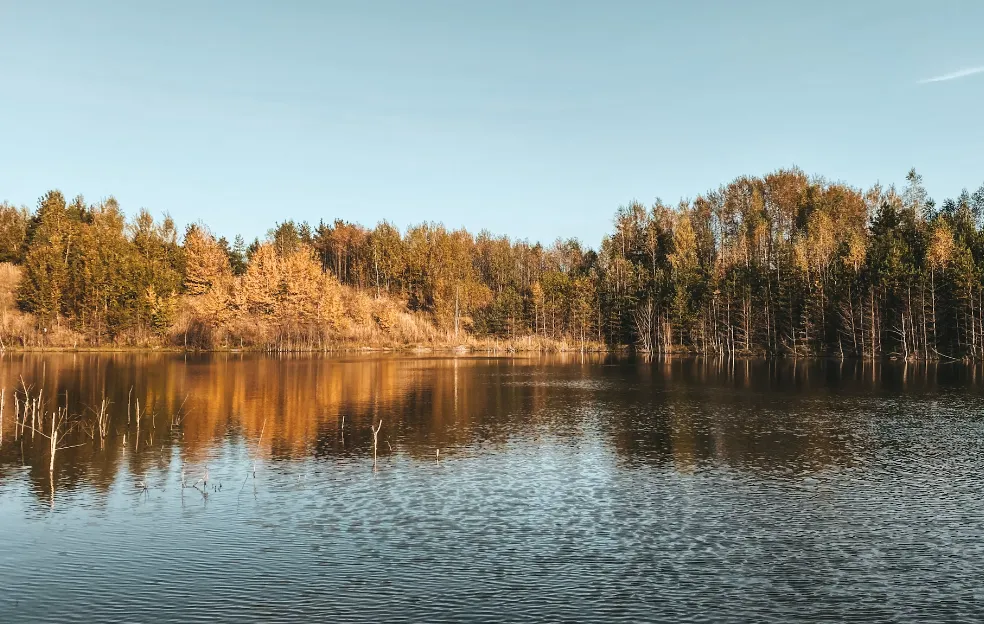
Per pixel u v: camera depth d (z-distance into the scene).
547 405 55.44
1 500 27.14
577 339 165.62
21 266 153.62
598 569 20.23
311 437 40.59
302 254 151.62
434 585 19.09
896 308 112.19
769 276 135.25
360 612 17.47
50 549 21.83
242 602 18.06
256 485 29.55
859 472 32.44
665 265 174.38
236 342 139.12
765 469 32.94
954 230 121.81
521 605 17.86
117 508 26.14
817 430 43.69
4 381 68.75
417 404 55.50
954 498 27.92
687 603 18.02
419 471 32.31
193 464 33.41
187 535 23.14
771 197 176.38
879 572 20.12
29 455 35.06
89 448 36.97
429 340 161.00
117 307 135.75
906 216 135.25
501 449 37.53
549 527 24.05
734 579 19.56
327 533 23.34
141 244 168.00
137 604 17.95
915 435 41.88
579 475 31.64
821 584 19.25
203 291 155.62
